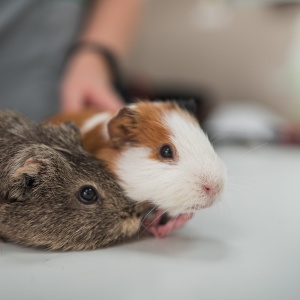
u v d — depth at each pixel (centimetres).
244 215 33
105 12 67
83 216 28
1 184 28
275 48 106
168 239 28
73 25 66
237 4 108
